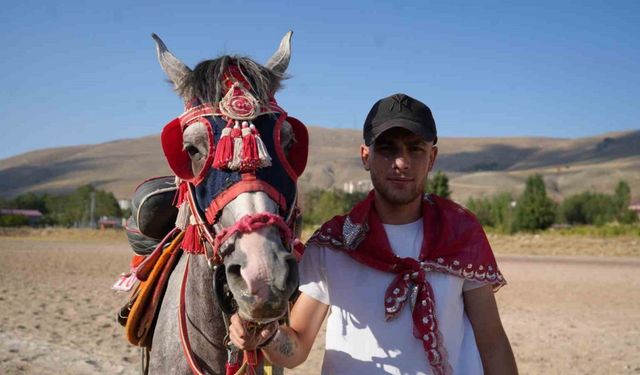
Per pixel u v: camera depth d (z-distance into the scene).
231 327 3.10
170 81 3.54
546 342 10.95
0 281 17.92
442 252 3.31
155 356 3.79
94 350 9.64
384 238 3.37
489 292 3.41
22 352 9.34
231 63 3.28
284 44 3.77
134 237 4.34
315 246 3.51
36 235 53.69
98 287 17.06
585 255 34.28
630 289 18.41
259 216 2.85
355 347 3.34
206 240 3.25
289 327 3.43
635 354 10.07
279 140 3.19
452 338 3.31
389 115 3.31
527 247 38.47
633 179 159.62
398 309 3.26
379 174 3.40
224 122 3.15
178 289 3.76
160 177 4.37
